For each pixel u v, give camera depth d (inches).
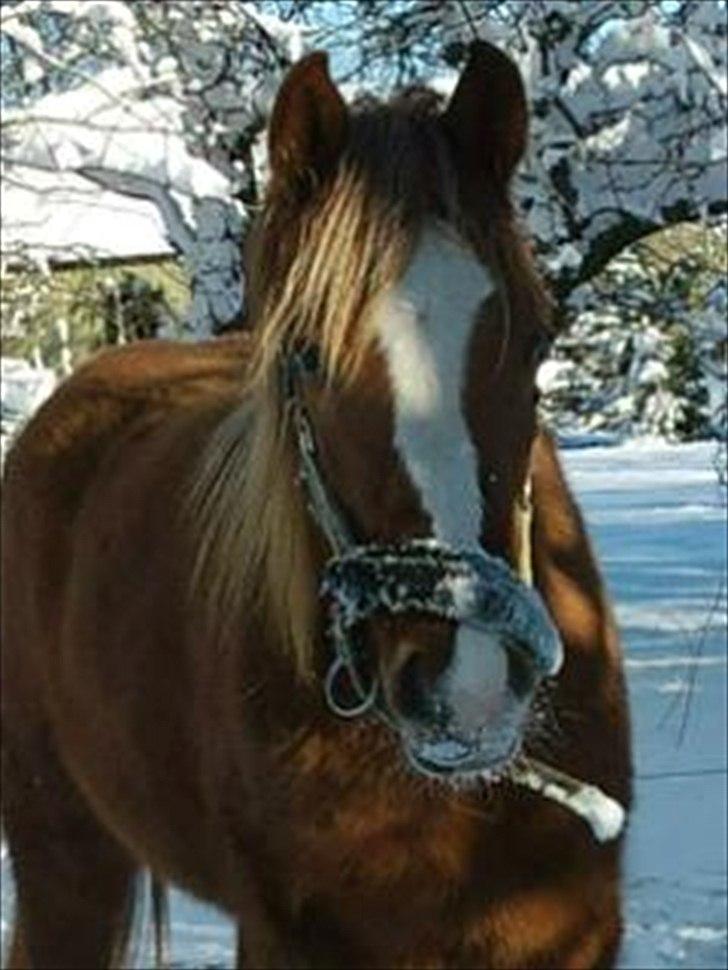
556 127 289.3
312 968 150.2
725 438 307.7
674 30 280.7
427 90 141.8
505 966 148.6
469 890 145.3
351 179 130.7
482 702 123.9
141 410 207.2
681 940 234.8
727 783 291.3
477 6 293.0
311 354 131.3
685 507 660.7
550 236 293.6
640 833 270.7
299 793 145.5
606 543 568.7
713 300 309.4
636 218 295.4
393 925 147.0
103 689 180.5
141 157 295.3
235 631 151.6
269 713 147.3
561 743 147.2
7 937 229.8
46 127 293.6
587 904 149.2
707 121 286.0
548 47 288.4
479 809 142.9
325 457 133.4
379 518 128.4
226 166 308.2
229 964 235.9
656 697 344.8
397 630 127.4
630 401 860.6
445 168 131.0
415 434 126.2
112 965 211.3
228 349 220.2
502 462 128.7
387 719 135.3
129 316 431.2
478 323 127.6
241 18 297.4
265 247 138.5
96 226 401.7
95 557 187.6
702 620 416.8
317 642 142.7
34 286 383.9
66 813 207.3
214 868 165.5
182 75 302.7
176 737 166.1
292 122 136.0
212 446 169.9
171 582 169.0
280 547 143.3
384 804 143.1
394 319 126.8
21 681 209.3
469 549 125.7
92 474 203.9
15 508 212.7
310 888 147.9
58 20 302.0
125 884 209.6
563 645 146.6
